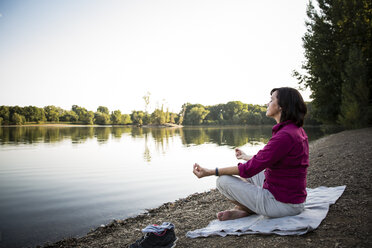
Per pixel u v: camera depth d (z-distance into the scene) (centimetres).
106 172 911
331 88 1980
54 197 592
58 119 13312
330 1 1977
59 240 355
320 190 341
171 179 789
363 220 226
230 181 242
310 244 193
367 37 1831
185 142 2372
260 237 222
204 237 256
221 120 12512
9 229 401
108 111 17000
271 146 211
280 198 224
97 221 432
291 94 223
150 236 238
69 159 1258
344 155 657
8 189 672
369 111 1672
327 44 1939
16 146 1986
